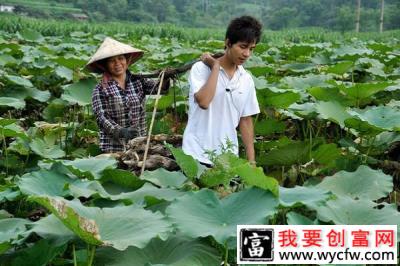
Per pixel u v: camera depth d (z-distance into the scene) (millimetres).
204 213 3650
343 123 5879
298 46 13539
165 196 4176
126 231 3445
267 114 7082
